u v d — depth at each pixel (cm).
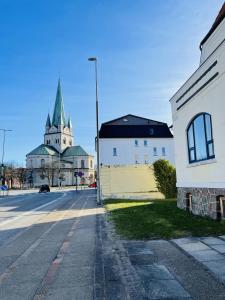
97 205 2019
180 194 1379
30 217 1484
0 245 820
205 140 1109
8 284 502
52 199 3073
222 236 775
